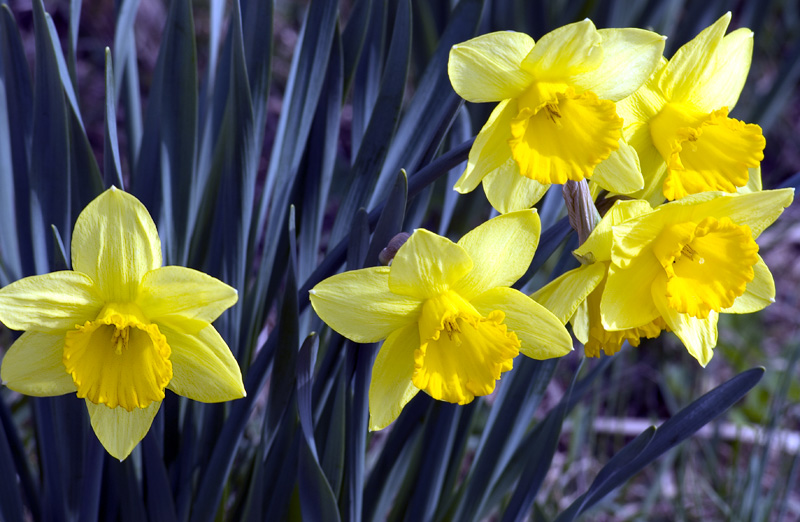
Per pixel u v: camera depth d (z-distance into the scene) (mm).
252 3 799
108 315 710
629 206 740
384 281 721
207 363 723
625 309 752
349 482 783
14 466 799
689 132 754
